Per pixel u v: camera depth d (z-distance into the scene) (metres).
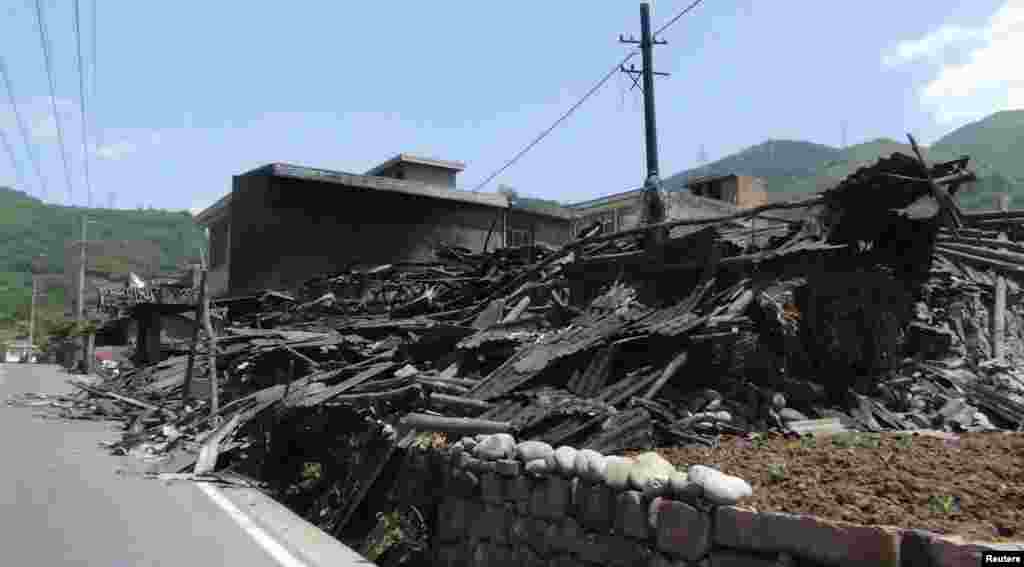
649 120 17.31
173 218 139.25
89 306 64.00
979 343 11.02
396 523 8.35
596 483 5.68
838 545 3.79
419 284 18.97
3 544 6.66
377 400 10.09
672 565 4.82
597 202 28.64
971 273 12.13
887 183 9.12
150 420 17.06
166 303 30.19
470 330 11.98
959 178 9.18
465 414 8.88
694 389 9.26
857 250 9.82
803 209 11.30
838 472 5.35
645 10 17.73
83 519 7.75
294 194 23.95
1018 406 9.05
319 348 14.80
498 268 17.05
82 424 17.89
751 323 9.26
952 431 8.51
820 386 9.22
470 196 26.45
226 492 9.65
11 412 20.20
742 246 10.59
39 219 135.62
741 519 4.36
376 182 24.58
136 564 6.07
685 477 4.95
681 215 25.23
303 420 12.19
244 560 6.23
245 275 23.39
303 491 11.03
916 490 4.77
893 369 9.93
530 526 6.42
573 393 9.07
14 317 94.19
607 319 10.47
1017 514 4.21
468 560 7.37
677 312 9.95
